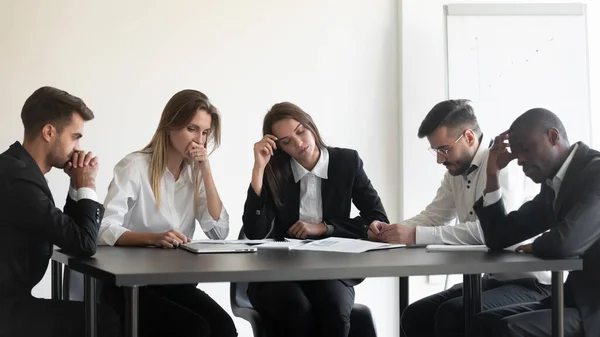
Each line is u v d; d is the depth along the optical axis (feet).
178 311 8.07
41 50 12.58
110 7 12.85
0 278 6.86
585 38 13.70
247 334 13.23
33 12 12.55
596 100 14.14
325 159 9.55
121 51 12.89
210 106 9.03
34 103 7.43
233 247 7.52
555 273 6.70
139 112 12.95
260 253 7.16
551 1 14.16
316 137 9.52
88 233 6.89
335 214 9.48
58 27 12.65
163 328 8.06
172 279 5.45
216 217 9.11
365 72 13.88
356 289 13.74
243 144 13.35
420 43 13.87
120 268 5.77
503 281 9.21
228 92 13.32
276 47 13.51
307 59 13.64
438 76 13.92
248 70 13.39
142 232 8.29
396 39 14.01
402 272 6.08
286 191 9.44
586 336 7.04
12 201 6.82
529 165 7.54
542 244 6.80
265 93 13.46
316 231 9.14
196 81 13.19
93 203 7.11
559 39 13.69
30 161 7.22
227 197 13.28
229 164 13.29
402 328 9.52
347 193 9.55
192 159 9.22
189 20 13.16
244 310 8.67
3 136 12.39
